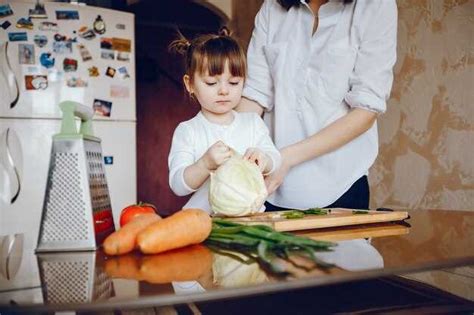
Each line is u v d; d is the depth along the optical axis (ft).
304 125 4.55
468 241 2.62
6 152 8.33
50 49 8.59
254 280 1.72
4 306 1.48
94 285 1.70
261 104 4.88
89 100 8.84
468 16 6.28
